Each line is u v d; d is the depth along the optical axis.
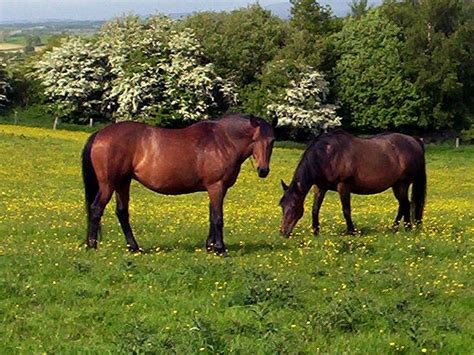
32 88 69.00
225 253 14.95
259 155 15.12
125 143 14.93
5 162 38.12
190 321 9.74
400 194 19.17
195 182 15.12
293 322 9.85
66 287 11.34
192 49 68.06
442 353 9.01
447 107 69.31
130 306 10.57
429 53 68.38
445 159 54.97
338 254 14.91
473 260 14.90
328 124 66.06
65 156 41.94
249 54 70.38
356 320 9.87
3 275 11.91
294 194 17.08
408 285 12.00
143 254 14.80
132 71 65.44
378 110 68.75
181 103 65.31
